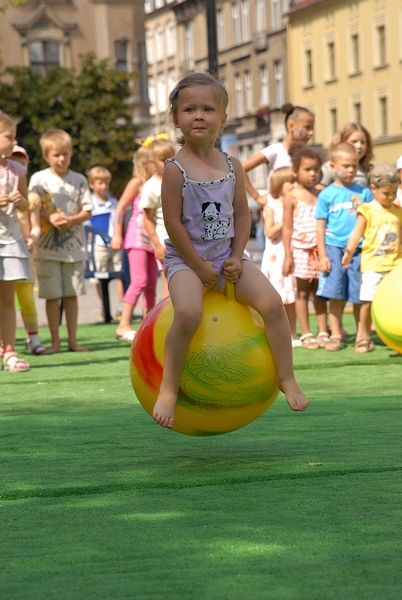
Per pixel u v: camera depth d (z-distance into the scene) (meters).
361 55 61.47
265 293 4.93
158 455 5.25
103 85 47.41
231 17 80.81
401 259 9.95
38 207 10.70
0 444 5.64
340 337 10.73
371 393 7.57
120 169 48.62
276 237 11.03
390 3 57.78
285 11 72.12
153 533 3.73
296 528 3.74
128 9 62.44
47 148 10.94
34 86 47.06
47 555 3.50
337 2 63.12
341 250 10.43
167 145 11.06
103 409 7.04
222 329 4.91
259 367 4.91
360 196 10.48
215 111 5.06
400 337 9.19
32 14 60.41
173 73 94.69
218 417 4.97
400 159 10.42
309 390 7.80
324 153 11.70
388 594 3.04
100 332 13.83
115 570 3.31
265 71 76.38
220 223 5.04
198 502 4.20
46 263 11.05
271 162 11.66
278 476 4.66
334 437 5.62
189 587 3.13
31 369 9.69
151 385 5.01
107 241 15.34
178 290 4.90
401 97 57.94
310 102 68.00
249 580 3.17
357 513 3.94
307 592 3.06
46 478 4.73
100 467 4.96
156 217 11.18
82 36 61.62
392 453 5.11
